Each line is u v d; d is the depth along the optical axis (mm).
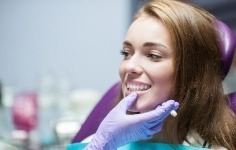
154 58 1035
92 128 1351
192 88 1068
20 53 2480
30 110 1913
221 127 1099
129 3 2375
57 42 2475
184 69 1049
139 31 1048
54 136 1808
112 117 1016
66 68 2459
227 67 1190
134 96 1027
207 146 1069
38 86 2295
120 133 1006
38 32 2477
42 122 2057
